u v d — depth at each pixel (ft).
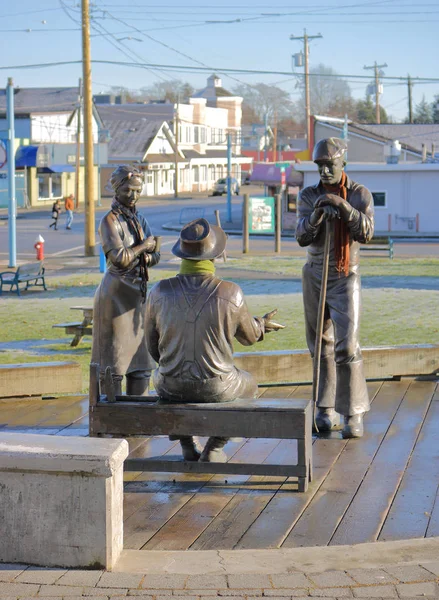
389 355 31.58
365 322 58.44
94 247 114.11
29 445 17.11
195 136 322.96
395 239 136.05
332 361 25.93
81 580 16.21
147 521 19.29
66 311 67.10
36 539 16.85
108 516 16.58
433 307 65.72
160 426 21.08
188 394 21.20
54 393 30.19
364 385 25.30
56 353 49.65
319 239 24.90
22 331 58.03
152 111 297.33
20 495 16.87
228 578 16.19
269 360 30.81
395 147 144.66
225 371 21.24
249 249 119.03
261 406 20.80
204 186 324.39
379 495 20.62
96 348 25.26
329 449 24.21
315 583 15.92
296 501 20.35
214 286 21.13
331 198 23.71
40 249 105.19
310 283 25.38
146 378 26.18
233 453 23.98
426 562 16.78
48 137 218.79
